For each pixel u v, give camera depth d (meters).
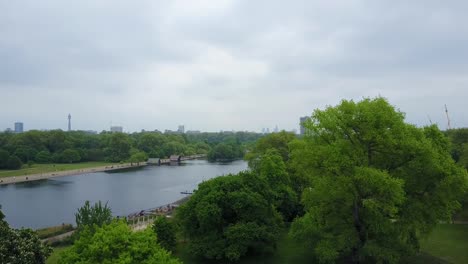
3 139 179.00
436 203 30.80
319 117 32.22
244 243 34.22
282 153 72.62
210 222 35.53
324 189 29.94
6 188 109.75
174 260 20.95
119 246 20.36
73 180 129.62
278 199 47.28
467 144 52.38
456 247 37.12
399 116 30.80
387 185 26.50
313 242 33.56
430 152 28.73
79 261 19.92
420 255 34.50
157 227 37.19
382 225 29.27
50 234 48.75
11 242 23.92
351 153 29.30
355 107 30.53
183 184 121.06
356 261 31.55
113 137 199.38
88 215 38.94
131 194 101.19
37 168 155.50
